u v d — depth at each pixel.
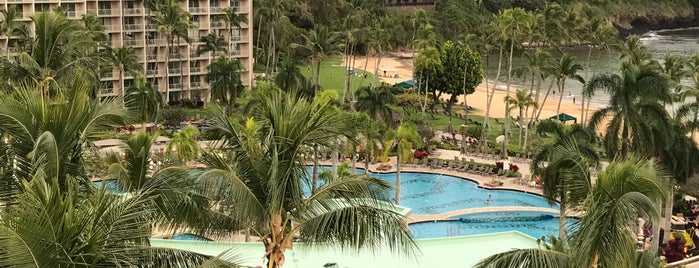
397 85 126.94
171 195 22.02
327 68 162.62
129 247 16.98
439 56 113.75
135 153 28.20
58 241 15.65
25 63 46.78
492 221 63.50
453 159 80.75
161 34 107.75
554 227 62.38
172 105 107.62
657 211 23.86
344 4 181.25
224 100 97.44
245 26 115.50
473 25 197.88
